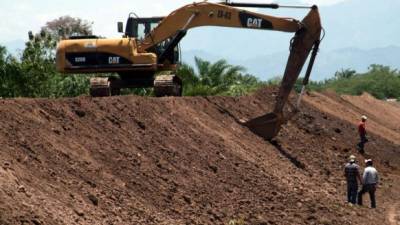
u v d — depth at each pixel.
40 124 29.34
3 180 21.81
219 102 55.59
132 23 53.66
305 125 68.81
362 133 67.31
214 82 73.88
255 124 52.78
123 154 32.22
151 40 52.03
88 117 33.94
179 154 36.94
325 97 92.50
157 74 56.88
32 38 59.44
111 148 31.84
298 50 50.69
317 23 50.00
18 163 24.17
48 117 30.75
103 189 26.98
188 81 71.31
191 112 47.00
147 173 31.58
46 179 24.50
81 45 50.03
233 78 75.62
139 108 40.16
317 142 63.09
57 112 32.00
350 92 159.00
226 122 50.88
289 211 36.38
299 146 57.69
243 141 48.47
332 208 40.34
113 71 50.28
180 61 53.88
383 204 46.66
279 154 51.44
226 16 51.12
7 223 19.41
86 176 27.16
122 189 28.14
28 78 55.28
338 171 55.00
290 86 51.72
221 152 42.34
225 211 32.19
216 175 37.56
